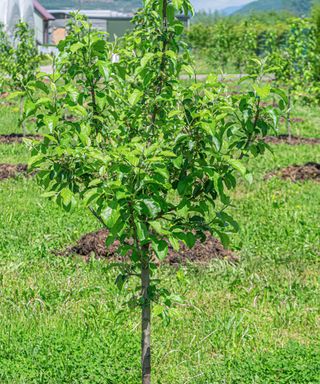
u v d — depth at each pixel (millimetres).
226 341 6590
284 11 75000
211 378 5828
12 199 12320
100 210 4570
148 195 4469
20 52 19359
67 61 5078
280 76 19359
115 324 6883
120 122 5230
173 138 4832
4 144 18000
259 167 15555
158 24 5266
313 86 17906
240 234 10375
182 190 4516
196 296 7859
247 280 8414
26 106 4707
